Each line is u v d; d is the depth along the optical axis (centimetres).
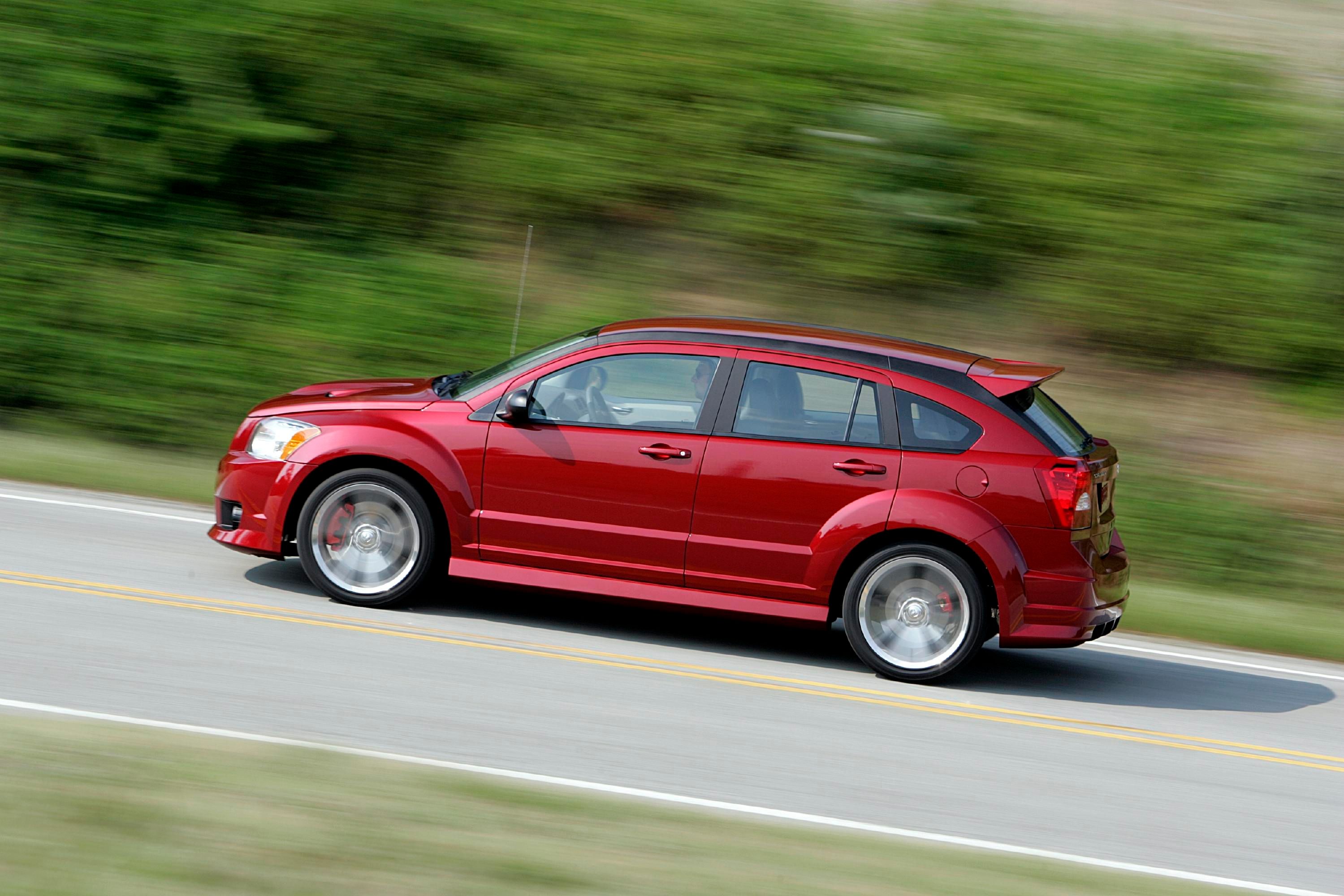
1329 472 2311
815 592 1314
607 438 1331
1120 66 3309
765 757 1052
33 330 2406
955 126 3011
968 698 1303
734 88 3181
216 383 2336
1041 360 2606
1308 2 3884
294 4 3247
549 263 2819
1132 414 2462
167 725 950
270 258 2750
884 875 793
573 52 3269
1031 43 3391
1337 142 3027
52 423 2188
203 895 659
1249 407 2502
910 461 1303
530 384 1365
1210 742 1249
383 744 973
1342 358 2594
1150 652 1605
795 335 1371
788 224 2886
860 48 3306
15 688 995
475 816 812
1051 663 1507
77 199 2811
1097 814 1011
